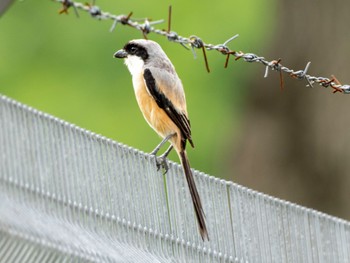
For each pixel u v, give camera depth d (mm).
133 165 7793
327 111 16375
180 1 18953
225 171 17922
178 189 8148
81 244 7207
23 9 19953
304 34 16672
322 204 16453
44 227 7008
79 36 19438
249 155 16938
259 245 8469
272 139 16719
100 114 19156
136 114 19047
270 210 8586
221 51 8781
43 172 7137
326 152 16375
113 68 19250
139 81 9742
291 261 8695
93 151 7492
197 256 8133
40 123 7156
